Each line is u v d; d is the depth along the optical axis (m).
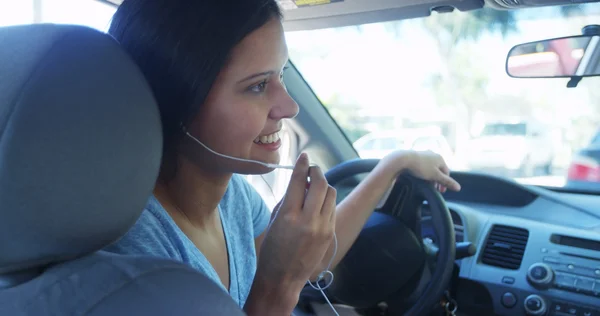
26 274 0.69
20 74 0.61
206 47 0.89
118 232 0.68
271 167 0.99
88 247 0.66
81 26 0.66
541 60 1.93
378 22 1.92
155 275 0.62
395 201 1.66
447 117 2.67
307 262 0.95
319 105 2.38
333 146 2.44
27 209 0.61
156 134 0.69
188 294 0.61
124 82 0.66
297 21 1.97
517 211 2.11
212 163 0.98
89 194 0.64
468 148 2.60
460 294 1.99
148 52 0.91
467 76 2.66
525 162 2.42
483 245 1.98
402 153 1.58
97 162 0.64
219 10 0.89
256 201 1.38
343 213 1.50
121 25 0.95
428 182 1.59
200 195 1.05
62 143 0.62
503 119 2.54
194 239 1.05
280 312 0.95
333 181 1.70
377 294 1.65
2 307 0.63
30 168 0.60
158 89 0.92
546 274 1.80
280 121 0.99
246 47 0.91
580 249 1.82
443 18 2.56
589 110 2.37
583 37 1.82
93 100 0.63
